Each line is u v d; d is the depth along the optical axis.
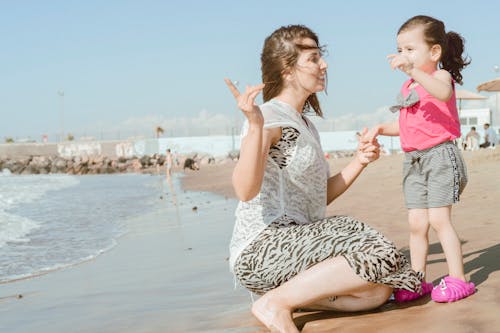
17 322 3.39
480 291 2.72
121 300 3.77
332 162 25.61
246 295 3.50
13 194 18.94
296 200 2.76
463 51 3.13
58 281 4.78
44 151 82.38
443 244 2.81
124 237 7.58
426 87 2.77
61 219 10.27
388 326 2.36
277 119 2.67
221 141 72.75
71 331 3.04
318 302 2.63
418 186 2.96
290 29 2.84
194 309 3.24
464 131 36.81
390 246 2.51
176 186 22.69
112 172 57.03
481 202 6.77
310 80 2.81
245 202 2.77
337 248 2.50
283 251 2.59
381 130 3.10
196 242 6.54
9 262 5.86
